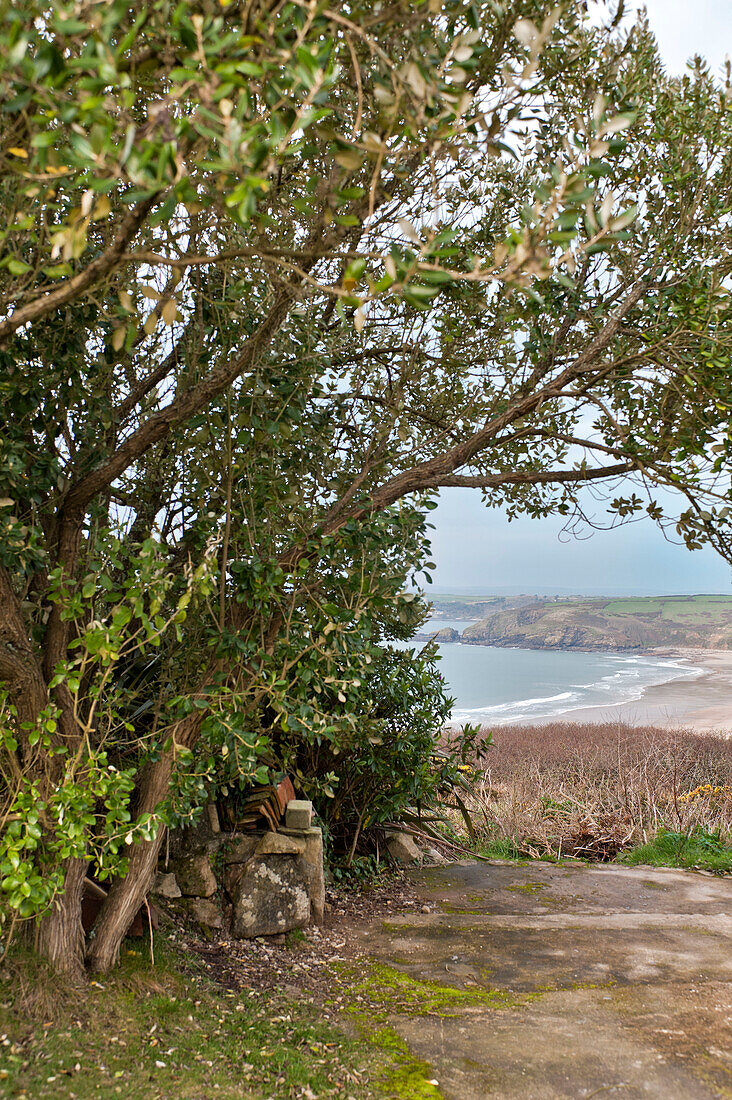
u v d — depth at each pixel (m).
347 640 4.21
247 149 1.82
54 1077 2.91
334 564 4.31
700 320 3.89
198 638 4.60
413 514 4.41
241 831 5.66
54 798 3.32
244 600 4.11
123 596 3.38
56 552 4.08
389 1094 3.18
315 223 3.21
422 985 4.53
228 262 3.78
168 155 1.73
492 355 5.60
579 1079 3.34
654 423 4.70
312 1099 3.10
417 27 2.40
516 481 4.77
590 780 12.62
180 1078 3.11
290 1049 3.59
